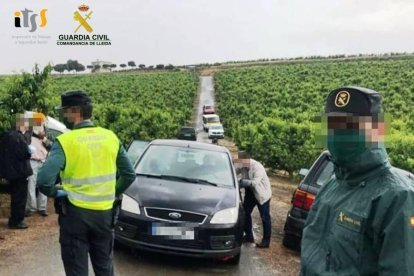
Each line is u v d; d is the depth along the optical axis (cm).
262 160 1889
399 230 175
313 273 197
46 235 738
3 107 918
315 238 206
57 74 11894
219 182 709
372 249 183
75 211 384
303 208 694
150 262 636
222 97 7619
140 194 643
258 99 5906
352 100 192
